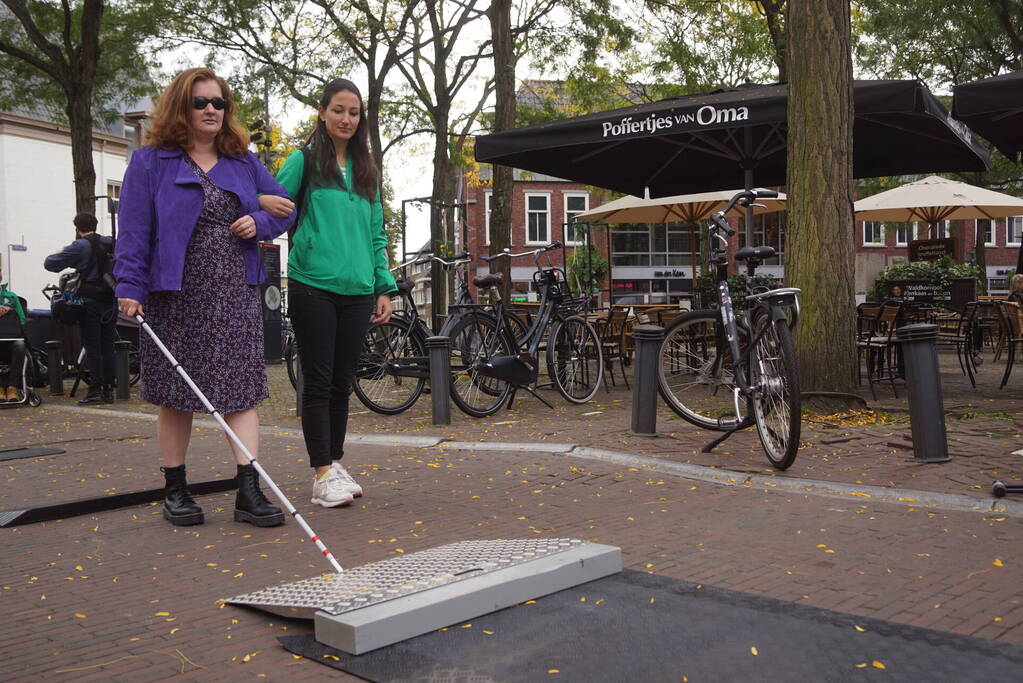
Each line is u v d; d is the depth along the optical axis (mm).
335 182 4508
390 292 4836
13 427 8070
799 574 3057
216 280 4020
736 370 5395
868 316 9844
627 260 42844
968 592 2816
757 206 9938
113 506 4465
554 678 2168
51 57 14242
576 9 16750
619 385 10320
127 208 3914
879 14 21156
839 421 6289
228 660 2406
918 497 4137
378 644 2420
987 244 44750
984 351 15125
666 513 4031
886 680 2109
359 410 8773
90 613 2846
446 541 3639
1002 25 20500
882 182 27594
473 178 25406
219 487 4875
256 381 4141
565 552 3047
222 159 4125
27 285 32344
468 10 18516
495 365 7793
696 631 2469
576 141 8500
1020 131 8219
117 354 10422
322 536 3777
